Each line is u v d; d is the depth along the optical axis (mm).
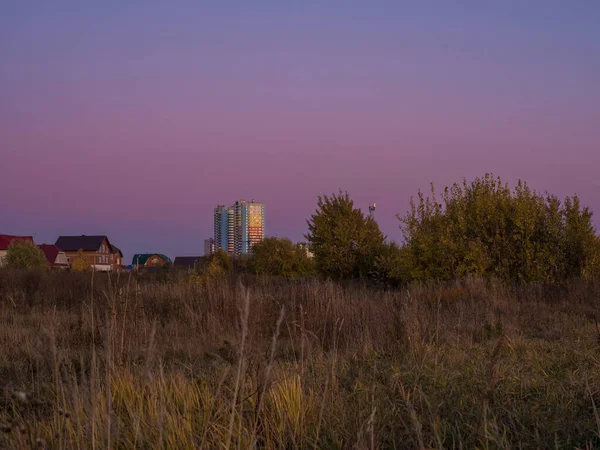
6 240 66875
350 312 10930
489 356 7449
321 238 35062
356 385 5973
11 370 7582
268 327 11133
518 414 5051
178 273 25594
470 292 15492
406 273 24656
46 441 4309
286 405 5066
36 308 15211
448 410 5227
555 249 21406
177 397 5352
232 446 4305
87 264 66812
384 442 4672
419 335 8828
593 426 4766
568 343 8570
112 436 4234
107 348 4551
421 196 24828
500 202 22781
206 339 10219
